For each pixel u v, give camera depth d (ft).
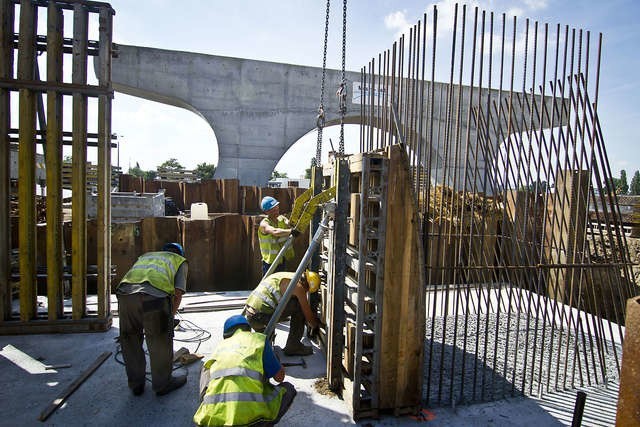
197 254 24.07
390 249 10.34
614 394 12.49
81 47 15.72
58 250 16.44
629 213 27.27
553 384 13.08
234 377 7.98
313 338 15.97
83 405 10.89
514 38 10.81
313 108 53.11
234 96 50.80
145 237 23.72
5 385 11.85
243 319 9.58
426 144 11.41
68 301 19.70
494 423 10.66
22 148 15.55
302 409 10.96
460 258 11.18
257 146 51.93
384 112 12.20
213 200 39.70
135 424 10.09
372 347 11.51
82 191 16.25
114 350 14.47
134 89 48.91
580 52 11.85
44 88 15.52
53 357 13.80
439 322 19.10
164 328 10.96
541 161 11.75
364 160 10.06
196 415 7.89
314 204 12.94
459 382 12.98
